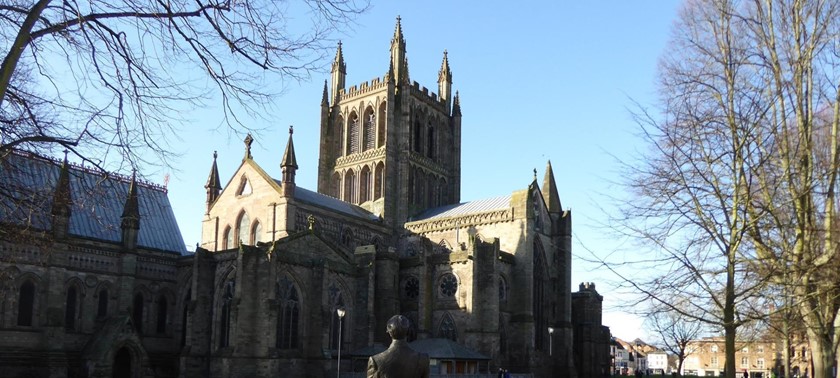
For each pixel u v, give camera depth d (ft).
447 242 435.12
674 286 106.93
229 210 404.77
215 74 74.59
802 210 97.45
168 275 350.02
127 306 326.24
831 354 100.78
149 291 341.62
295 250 323.37
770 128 101.24
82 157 84.89
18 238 124.77
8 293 283.79
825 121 102.53
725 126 102.01
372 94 498.69
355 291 353.92
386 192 466.29
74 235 312.71
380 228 447.01
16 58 66.23
